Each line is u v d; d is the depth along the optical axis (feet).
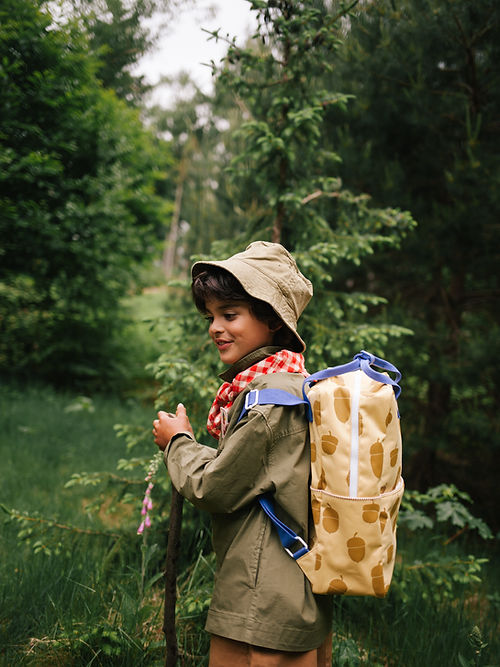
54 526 9.11
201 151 27.40
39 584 7.87
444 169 13.99
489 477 15.53
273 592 4.20
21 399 23.07
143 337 34.94
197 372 8.46
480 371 13.29
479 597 9.91
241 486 4.34
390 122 14.08
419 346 14.02
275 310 4.73
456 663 7.28
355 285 16.11
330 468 4.13
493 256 13.62
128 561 9.13
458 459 16.08
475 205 12.41
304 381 4.49
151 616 7.28
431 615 8.27
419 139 14.44
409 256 14.23
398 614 8.21
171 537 5.33
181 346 9.62
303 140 10.41
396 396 4.70
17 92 15.16
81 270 23.77
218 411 5.29
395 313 14.25
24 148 17.06
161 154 26.66
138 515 9.18
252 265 4.85
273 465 4.41
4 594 7.46
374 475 4.10
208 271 4.96
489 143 13.17
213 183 24.47
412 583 8.77
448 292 15.88
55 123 17.30
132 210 25.99
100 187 20.98
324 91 9.53
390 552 4.23
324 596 4.50
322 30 8.84
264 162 10.05
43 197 19.65
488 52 12.42
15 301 26.12
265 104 13.05
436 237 13.37
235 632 4.23
